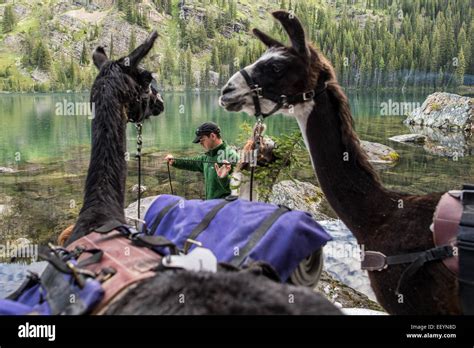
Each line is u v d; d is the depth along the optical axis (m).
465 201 2.81
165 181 11.23
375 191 3.28
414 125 17.84
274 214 2.41
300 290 1.63
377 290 3.17
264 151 5.26
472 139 15.03
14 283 5.74
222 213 2.59
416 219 3.01
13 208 9.54
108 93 2.99
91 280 1.85
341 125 3.37
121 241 2.35
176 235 2.61
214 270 1.88
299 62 3.34
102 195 2.78
